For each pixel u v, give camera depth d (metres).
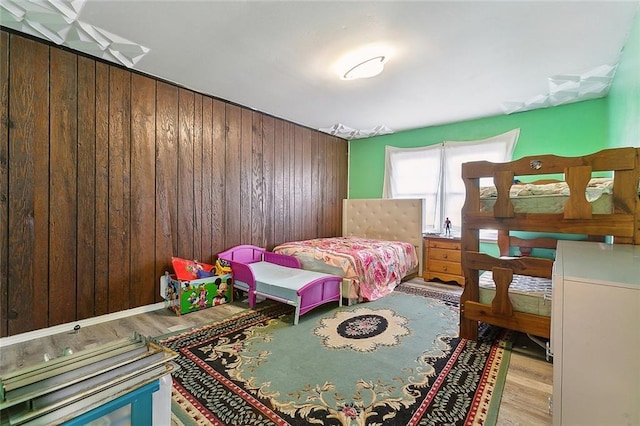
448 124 4.36
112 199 2.64
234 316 2.77
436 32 2.09
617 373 0.74
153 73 2.80
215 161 3.41
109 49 2.38
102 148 2.57
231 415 1.46
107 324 2.56
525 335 2.36
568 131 3.47
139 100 2.79
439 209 4.43
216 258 3.42
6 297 2.15
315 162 4.79
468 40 2.19
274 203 4.12
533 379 1.76
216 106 3.42
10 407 0.64
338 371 1.84
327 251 3.42
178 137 3.08
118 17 1.95
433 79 2.87
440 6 1.82
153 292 2.91
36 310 2.28
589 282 0.77
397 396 1.60
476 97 3.33
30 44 2.21
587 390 0.77
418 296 3.41
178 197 3.09
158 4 1.81
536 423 1.40
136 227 2.79
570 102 3.43
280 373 1.82
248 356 2.02
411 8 1.84
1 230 2.13
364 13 1.90
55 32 2.14
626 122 2.26
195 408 1.50
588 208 1.80
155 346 0.90
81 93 2.45
